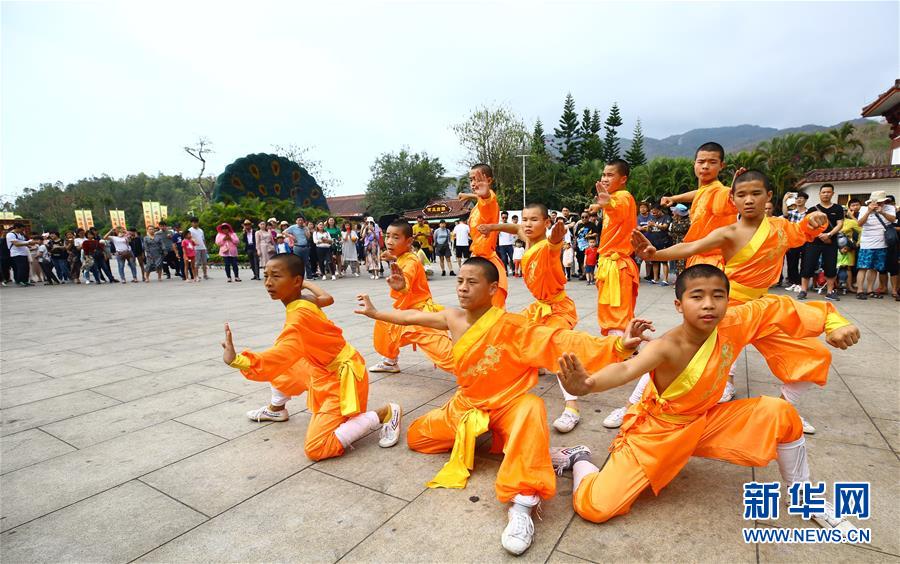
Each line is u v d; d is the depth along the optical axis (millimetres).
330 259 15789
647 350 2434
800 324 2832
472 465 2988
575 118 52125
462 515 2609
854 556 2209
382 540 2422
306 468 3197
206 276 17641
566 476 3035
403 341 4754
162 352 6395
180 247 18469
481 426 2850
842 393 4055
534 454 2523
